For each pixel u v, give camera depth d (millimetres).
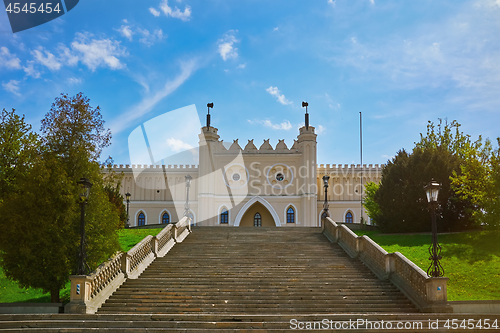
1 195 19734
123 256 18812
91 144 18266
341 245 24562
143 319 14188
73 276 15227
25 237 16594
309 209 48469
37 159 17469
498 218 26281
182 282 18531
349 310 16047
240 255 22828
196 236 27844
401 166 33062
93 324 13633
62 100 18234
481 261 22906
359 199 51812
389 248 26984
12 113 21688
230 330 13227
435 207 17250
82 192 15977
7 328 13523
